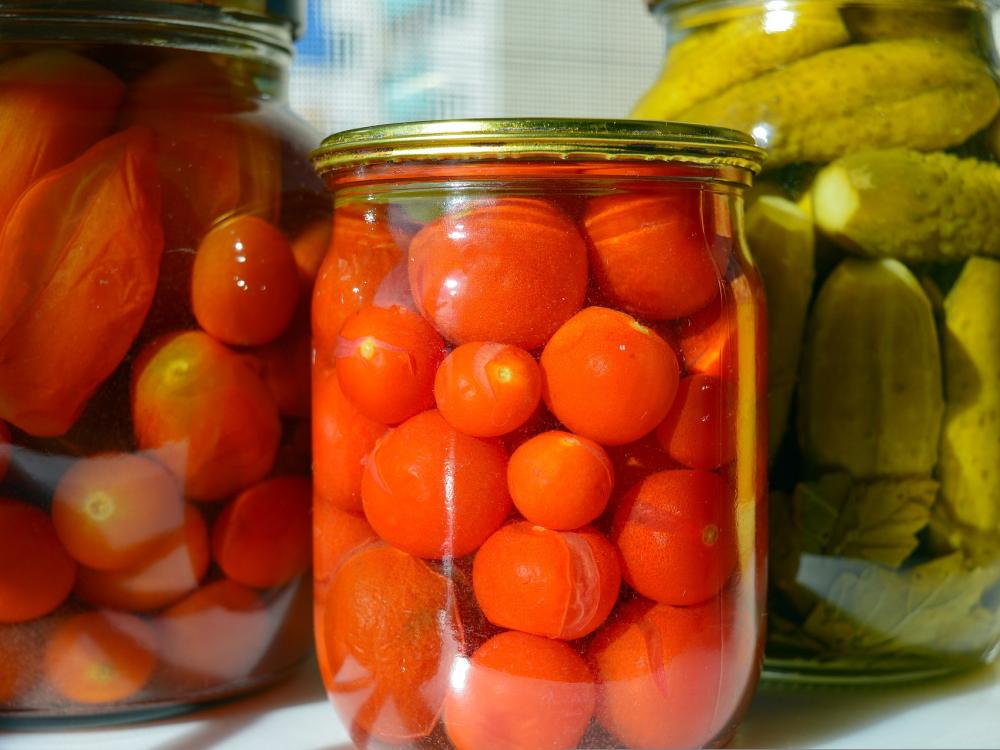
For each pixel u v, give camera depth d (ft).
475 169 0.81
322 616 0.92
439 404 0.81
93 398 0.91
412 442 0.82
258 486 0.99
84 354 0.90
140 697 0.97
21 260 0.88
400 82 1.78
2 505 0.92
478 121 0.79
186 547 0.95
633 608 0.83
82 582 0.93
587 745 0.84
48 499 0.92
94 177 0.90
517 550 0.80
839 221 0.98
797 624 1.04
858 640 1.03
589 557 0.80
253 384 0.97
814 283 1.00
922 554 1.01
